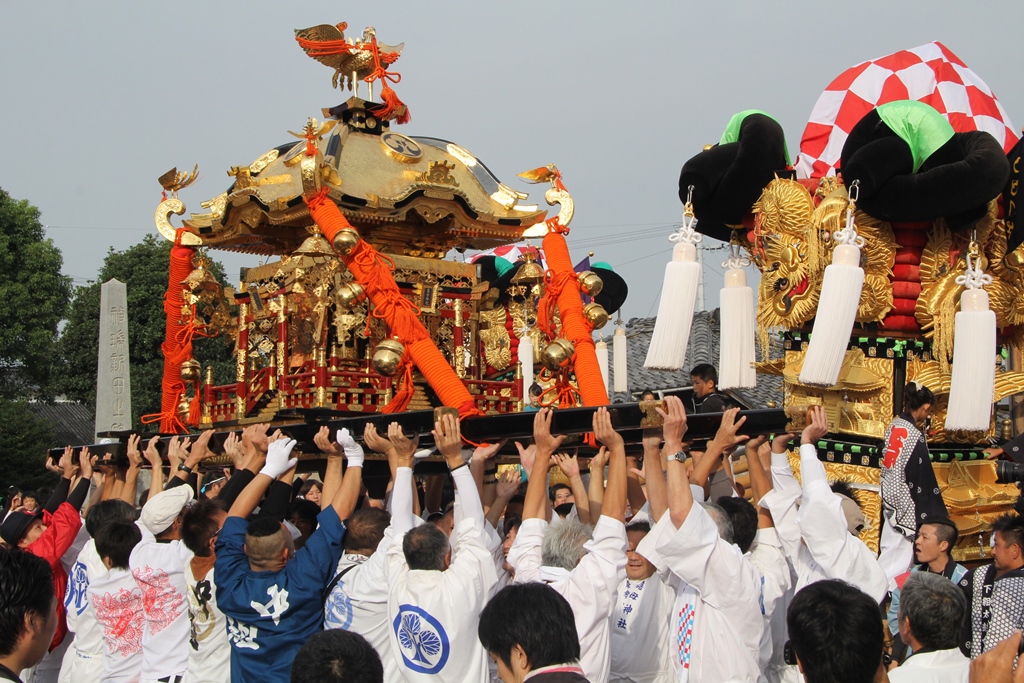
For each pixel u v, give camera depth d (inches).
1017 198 362.6
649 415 218.8
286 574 213.3
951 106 399.5
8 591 167.0
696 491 224.5
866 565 212.7
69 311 1232.2
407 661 209.9
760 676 215.8
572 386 341.4
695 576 201.3
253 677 210.7
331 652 162.4
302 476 406.6
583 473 318.3
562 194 345.7
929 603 189.2
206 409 394.6
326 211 318.0
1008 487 381.1
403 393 305.6
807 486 214.7
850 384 367.6
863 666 146.9
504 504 283.7
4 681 158.4
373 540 239.1
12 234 1170.6
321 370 341.7
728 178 391.2
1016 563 231.5
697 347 910.4
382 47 393.1
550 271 332.2
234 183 399.2
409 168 380.2
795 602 155.9
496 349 419.8
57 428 1444.4
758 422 222.2
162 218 405.7
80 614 292.0
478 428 259.4
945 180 336.2
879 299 367.9
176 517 273.6
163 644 260.5
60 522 314.3
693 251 345.4
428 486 327.9
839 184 371.2
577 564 221.3
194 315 394.6
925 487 301.3
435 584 210.2
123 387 742.5
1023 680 166.1
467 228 374.9
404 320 299.9
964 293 336.2
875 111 357.7
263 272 378.9
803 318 373.7
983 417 327.9
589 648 203.6
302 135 336.2
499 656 169.6
